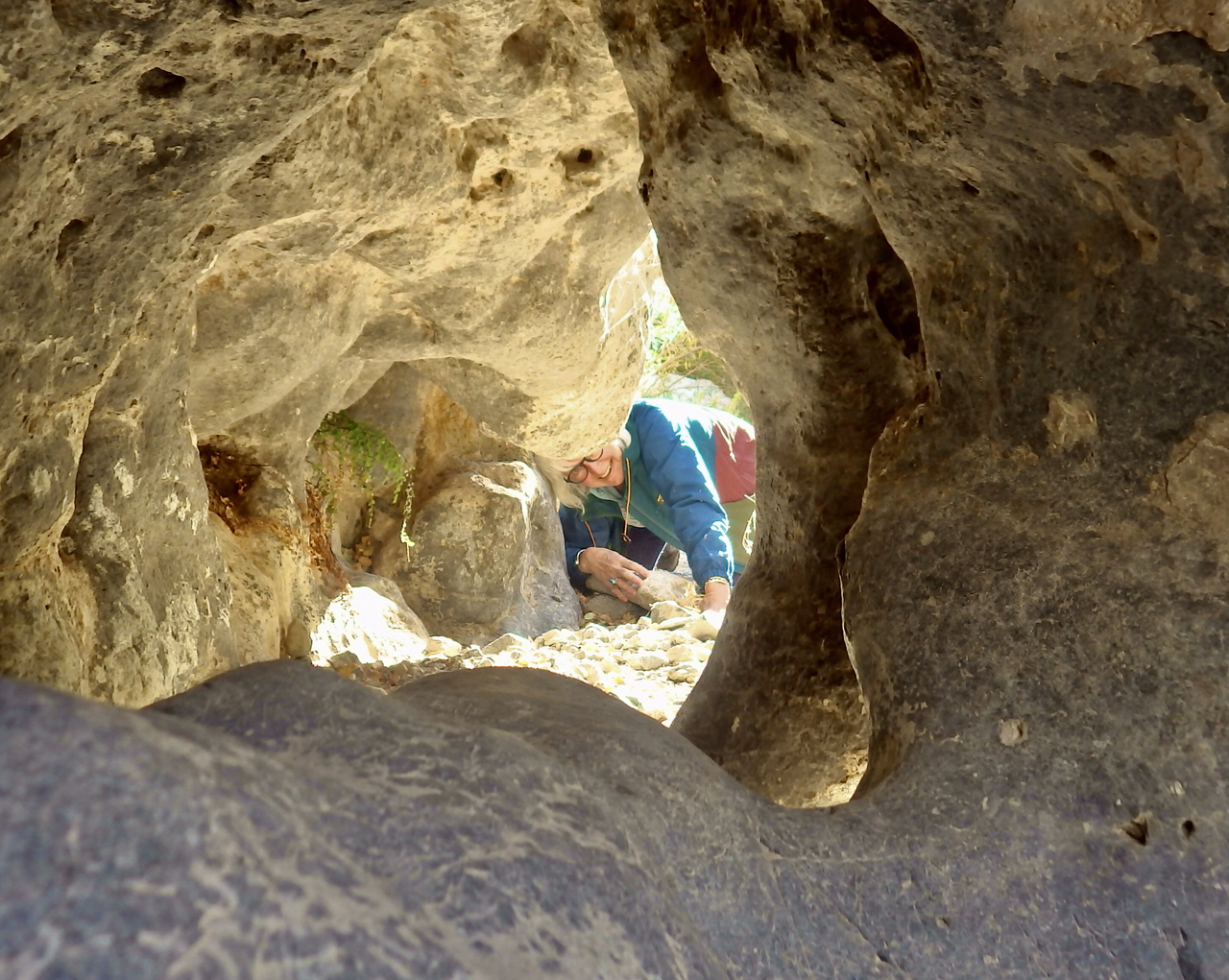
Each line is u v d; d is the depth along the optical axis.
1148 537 1.44
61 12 1.71
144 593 2.84
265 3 1.92
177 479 3.01
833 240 2.11
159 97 2.05
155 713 0.91
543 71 3.11
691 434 7.17
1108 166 1.46
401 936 0.72
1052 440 1.59
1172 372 1.45
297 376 4.24
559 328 4.54
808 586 2.27
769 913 1.08
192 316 3.03
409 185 3.27
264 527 4.68
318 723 0.98
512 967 0.77
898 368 2.15
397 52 2.98
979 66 1.46
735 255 2.21
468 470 7.00
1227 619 1.35
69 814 0.64
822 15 1.69
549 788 0.97
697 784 1.15
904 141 1.69
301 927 0.67
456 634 6.70
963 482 1.68
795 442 2.30
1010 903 1.20
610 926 0.86
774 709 2.26
